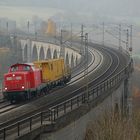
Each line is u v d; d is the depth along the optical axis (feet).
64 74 488.44
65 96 370.12
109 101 383.86
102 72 591.78
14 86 344.90
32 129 225.15
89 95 336.08
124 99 522.06
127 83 535.19
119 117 354.54
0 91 393.29
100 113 344.69
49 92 416.87
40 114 257.96
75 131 279.49
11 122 252.83
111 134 298.76
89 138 302.45
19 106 324.60
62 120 252.83
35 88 361.92
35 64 409.28
